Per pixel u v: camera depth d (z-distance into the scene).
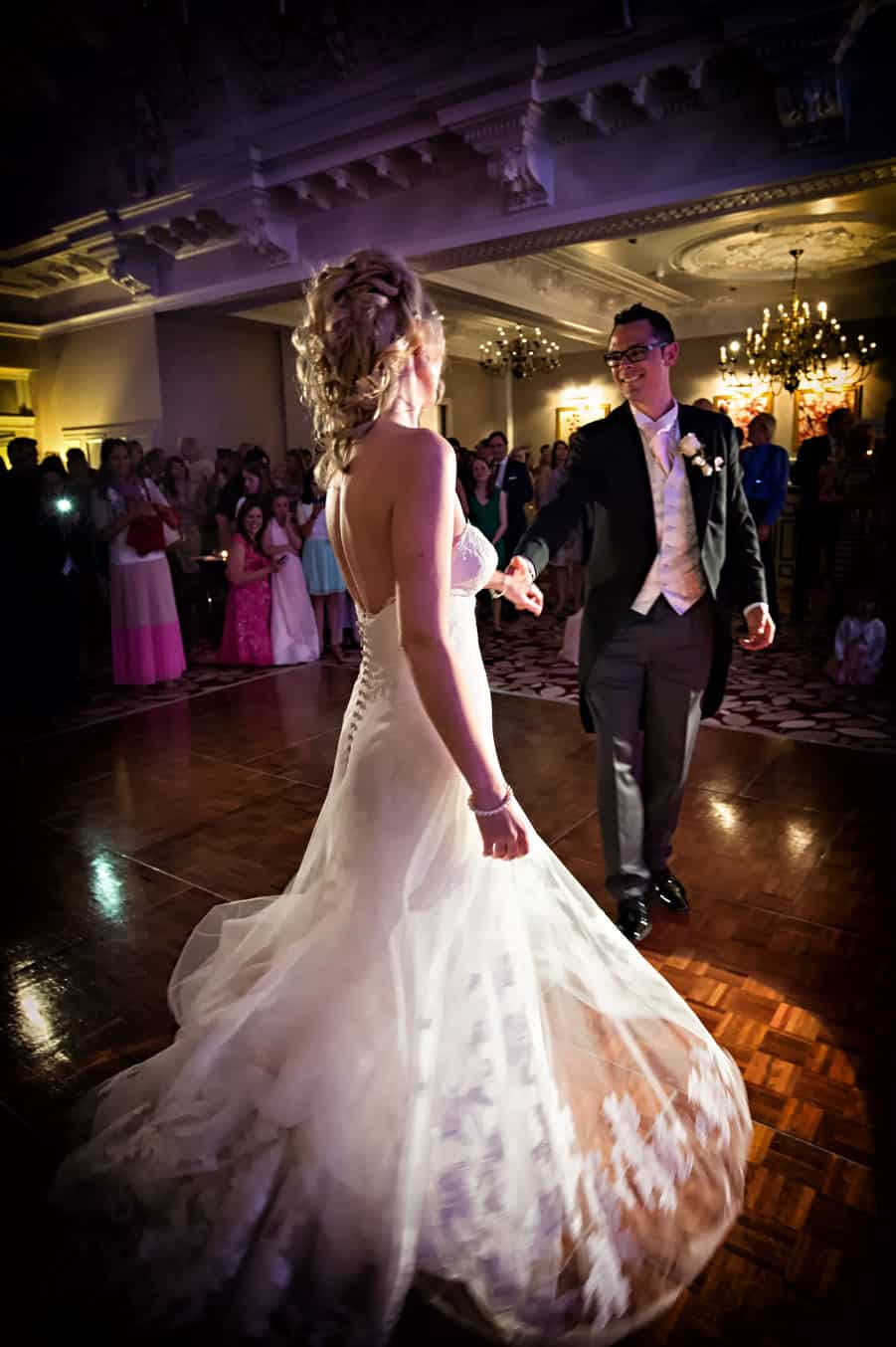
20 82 7.46
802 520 7.28
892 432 5.96
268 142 6.49
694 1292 1.36
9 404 9.76
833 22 4.11
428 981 1.34
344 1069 1.38
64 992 2.27
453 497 1.24
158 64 6.71
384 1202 1.32
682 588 2.24
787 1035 2.00
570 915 1.64
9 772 4.11
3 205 8.77
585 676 2.37
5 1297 1.37
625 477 2.20
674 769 2.42
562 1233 1.38
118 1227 1.45
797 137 4.61
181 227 7.46
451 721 1.19
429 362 1.35
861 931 2.45
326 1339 1.25
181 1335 1.28
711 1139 1.59
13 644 4.94
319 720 4.82
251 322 9.35
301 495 7.17
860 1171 1.60
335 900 1.47
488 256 6.45
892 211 7.87
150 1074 1.73
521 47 5.09
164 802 3.65
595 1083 1.56
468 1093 1.35
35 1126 1.77
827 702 4.84
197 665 6.38
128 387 8.93
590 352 13.42
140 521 5.54
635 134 5.23
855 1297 1.34
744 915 2.54
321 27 5.76
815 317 11.16
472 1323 1.30
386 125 5.88
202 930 2.21
